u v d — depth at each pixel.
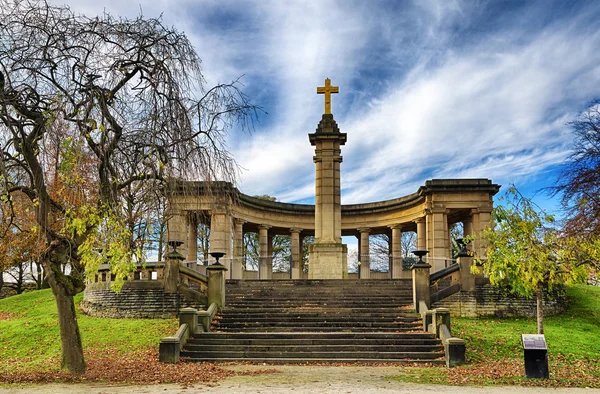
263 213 38.31
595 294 26.70
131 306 22.69
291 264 39.59
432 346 16.83
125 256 12.73
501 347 17.83
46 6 12.28
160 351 15.99
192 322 18.09
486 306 22.91
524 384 12.80
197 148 12.95
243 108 13.41
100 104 12.11
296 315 20.78
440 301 23.00
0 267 31.97
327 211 30.52
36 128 12.47
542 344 13.78
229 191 14.09
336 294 24.25
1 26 11.91
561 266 16.14
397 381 12.91
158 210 13.33
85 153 12.70
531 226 15.92
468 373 14.25
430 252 34.97
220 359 16.27
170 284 22.55
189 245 36.53
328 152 31.16
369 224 41.06
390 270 39.81
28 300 28.91
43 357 17.62
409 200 37.91
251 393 11.13
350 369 14.88
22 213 20.28
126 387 12.01
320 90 32.22
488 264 16.75
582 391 12.04
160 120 12.67
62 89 11.99
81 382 12.78
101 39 12.59
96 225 12.70
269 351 16.89
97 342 18.78
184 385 12.20
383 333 17.91
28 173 13.05
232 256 34.16
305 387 11.89
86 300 24.70
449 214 38.75
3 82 12.12
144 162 12.59
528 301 23.11
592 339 19.28
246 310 21.59
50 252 13.75
